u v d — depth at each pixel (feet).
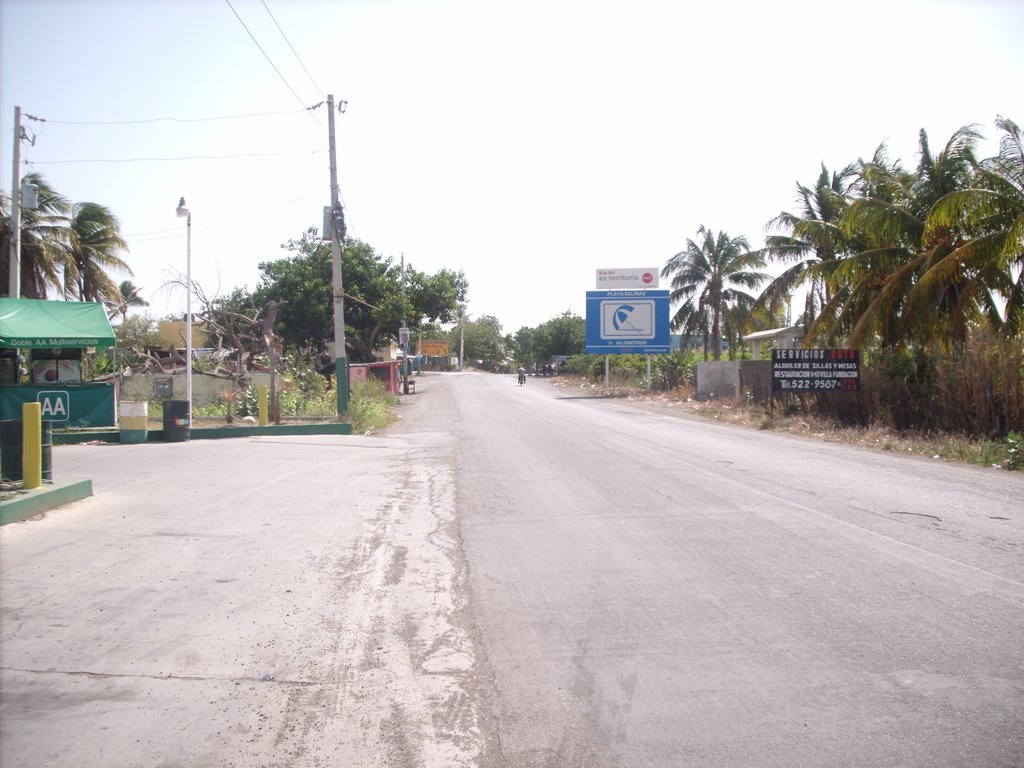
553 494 35.53
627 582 21.83
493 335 417.69
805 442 56.95
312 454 50.42
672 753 12.67
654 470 42.22
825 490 35.42
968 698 14.37
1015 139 62.85
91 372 90.07
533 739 13.24
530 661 16.51
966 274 65.00
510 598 20.70
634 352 134.41
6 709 13.96
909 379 62.69
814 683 15.11
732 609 19.40
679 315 160.86
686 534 27.20
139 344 126.00
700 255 156.25
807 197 109.19
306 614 19.27
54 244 103.45
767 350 116.98
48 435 31.40
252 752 12.78
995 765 12.15
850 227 73.26
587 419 80.69
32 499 28.27
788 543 25.66
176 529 27.14
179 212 65.46
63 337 61.46
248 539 26.30
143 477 38.52
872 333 70.28
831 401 67.97
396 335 162.71
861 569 22.53
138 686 15.01
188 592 20.49
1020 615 18.62
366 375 119.96
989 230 63.77
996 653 16.38
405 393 142.51
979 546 25.03
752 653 16.63
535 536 27.45
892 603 19.57
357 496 35.42
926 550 24.58
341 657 16.72
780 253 112.37
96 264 121.29
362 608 19.88
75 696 14.52
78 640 17.07
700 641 17.37
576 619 18.98
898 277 68.80
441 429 70.13
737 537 26.61
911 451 50.55
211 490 35.19
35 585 20.53
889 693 14.62
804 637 17.44
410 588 21.62
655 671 15.84
